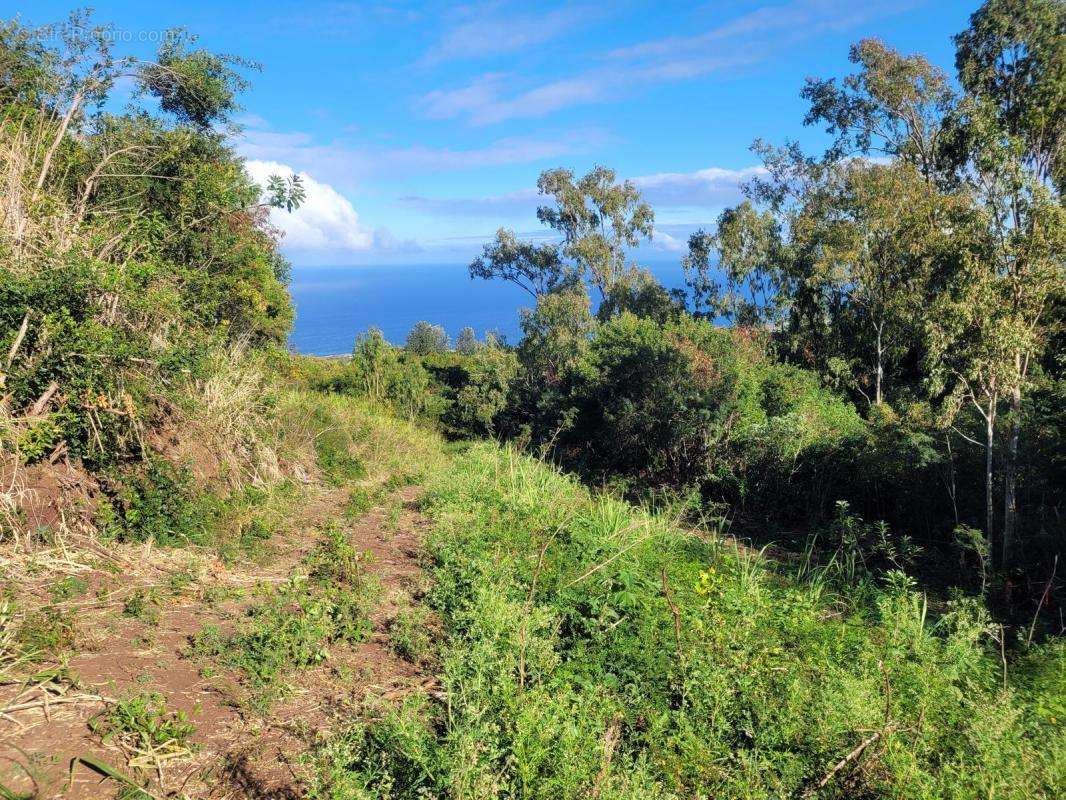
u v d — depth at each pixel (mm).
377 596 5578
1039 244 8312
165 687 3721
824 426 14586
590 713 3760
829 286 25938
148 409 6871
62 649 3809
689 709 4070
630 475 16375
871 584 7742
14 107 8016
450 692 3572
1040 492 10047
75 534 5344
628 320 20719
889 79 26953
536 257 49938
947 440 11094
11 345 5547
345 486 10039
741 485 13508
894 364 24641
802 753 3668
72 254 6215
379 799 2953
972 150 9016
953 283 9094
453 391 24000
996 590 8188
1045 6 16156
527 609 4820
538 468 12453
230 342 10820
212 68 10938
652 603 5305
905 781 3318
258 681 3916
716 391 15008
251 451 8758
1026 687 4867
